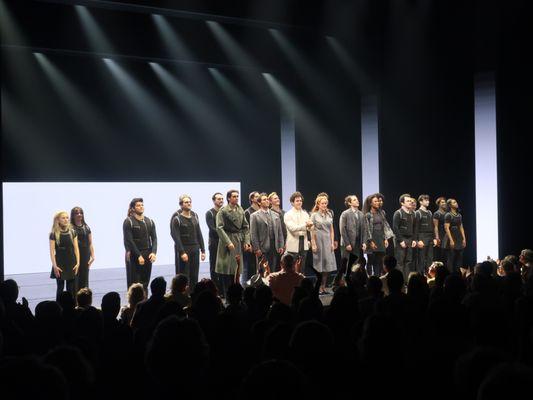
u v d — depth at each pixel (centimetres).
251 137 1153
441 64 971
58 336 347
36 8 773
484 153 1020
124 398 283
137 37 836
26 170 955
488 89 1002
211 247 858
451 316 262
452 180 1049
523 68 950
